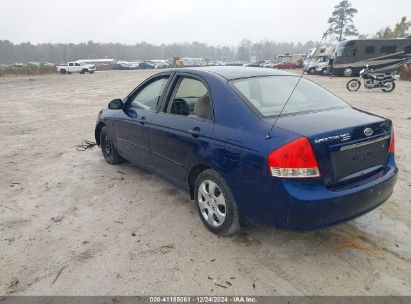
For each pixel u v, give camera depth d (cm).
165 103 412
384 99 1452
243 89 341
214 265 306
